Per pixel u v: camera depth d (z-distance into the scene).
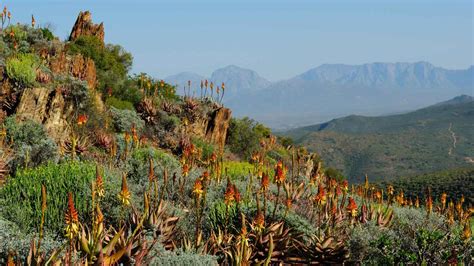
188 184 12.62
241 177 16.83
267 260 7.63
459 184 74.75
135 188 11.76
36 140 15.16
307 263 9.16
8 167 13.25
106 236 7.45
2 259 7.12
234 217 10.33
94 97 20.38
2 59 20.67
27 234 8.85
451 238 10.59
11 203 9.79
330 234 10.03
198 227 8.84
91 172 10.75
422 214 14.92
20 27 27.12
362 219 12.27
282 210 10.98
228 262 8.22
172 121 23.22
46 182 10.37
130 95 25.14
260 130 36.38
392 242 10.11
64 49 26.25
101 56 27.59
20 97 17.28
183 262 7.25
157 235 8.66
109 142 17.36
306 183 16.81
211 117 25.42
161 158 16.34
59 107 17.59
